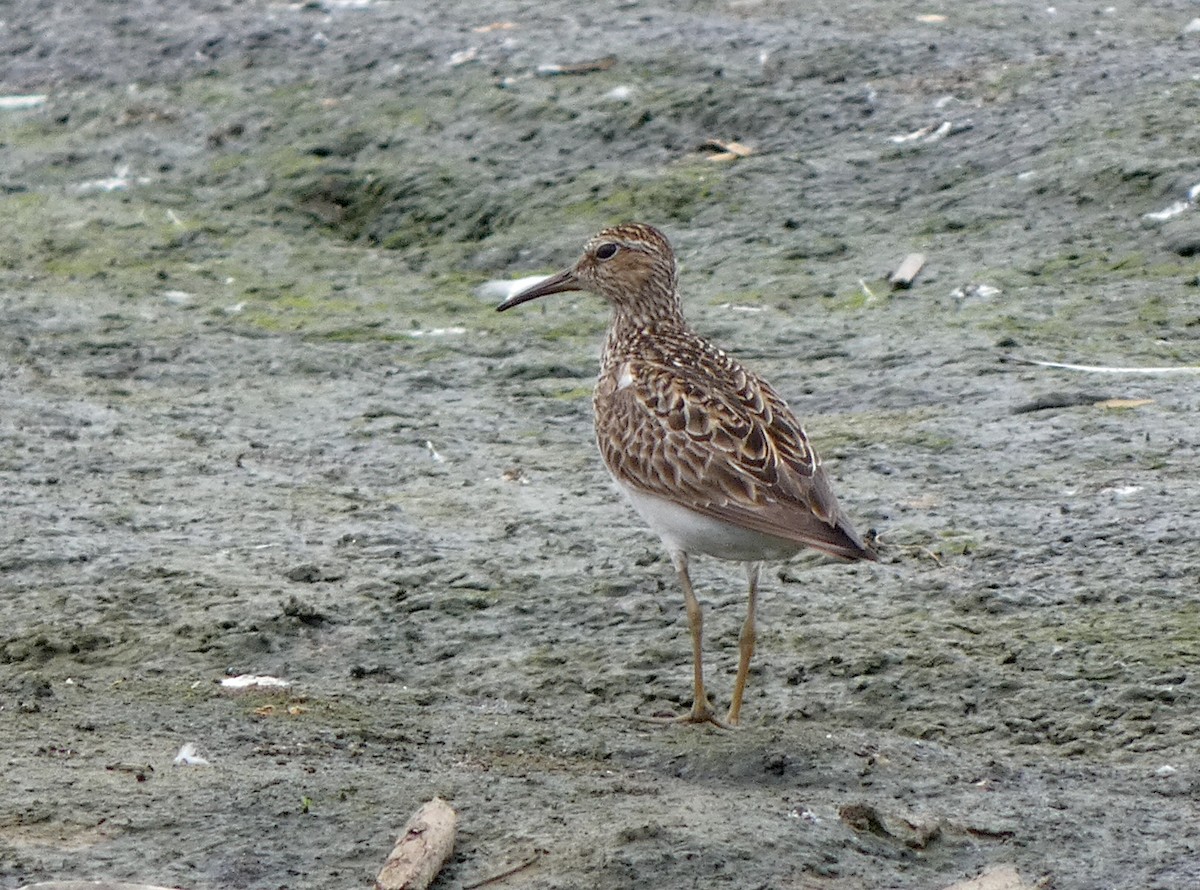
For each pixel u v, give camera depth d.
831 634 10.62
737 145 20.91
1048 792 8.73
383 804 8.35
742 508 9.20
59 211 21.34
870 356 15.80
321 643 10.88
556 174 20.84
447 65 23.64
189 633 10.92
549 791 8.54
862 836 8.09
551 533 12.39
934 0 24.42
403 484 13.55
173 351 16.94
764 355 16.12
